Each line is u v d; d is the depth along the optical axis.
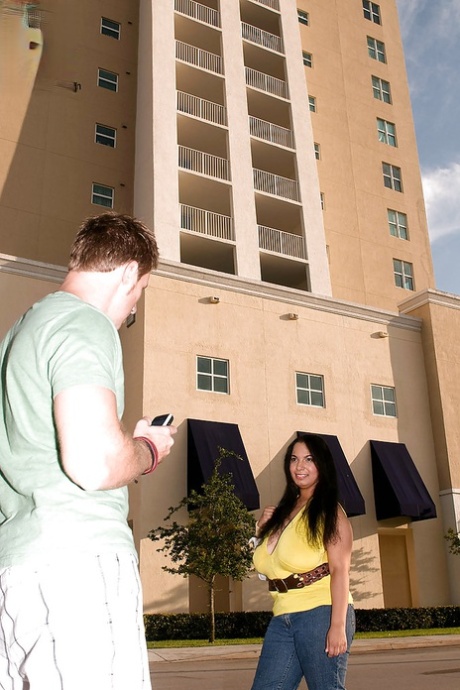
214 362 21.41
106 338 1.72
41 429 1.64
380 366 24.83
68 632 1.49
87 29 29.02
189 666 11.60
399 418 24.52
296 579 3.29
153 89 24.97
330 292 25.77
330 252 29.27
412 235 32.06
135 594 1.64
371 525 22.28
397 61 36.19
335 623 3.15
